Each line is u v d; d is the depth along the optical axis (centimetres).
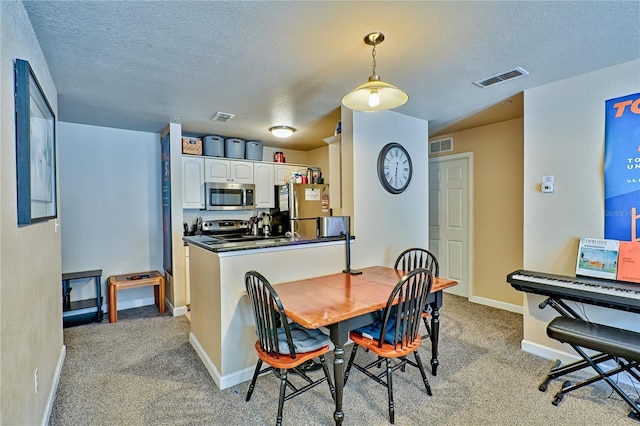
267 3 160
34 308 171
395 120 350
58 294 257
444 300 435
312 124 392
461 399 214
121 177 418
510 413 200
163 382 238
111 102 307
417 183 375
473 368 254
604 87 240
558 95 264
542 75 252
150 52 210
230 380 234
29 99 147
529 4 162
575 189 256
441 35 192
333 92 285
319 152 548
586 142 250
